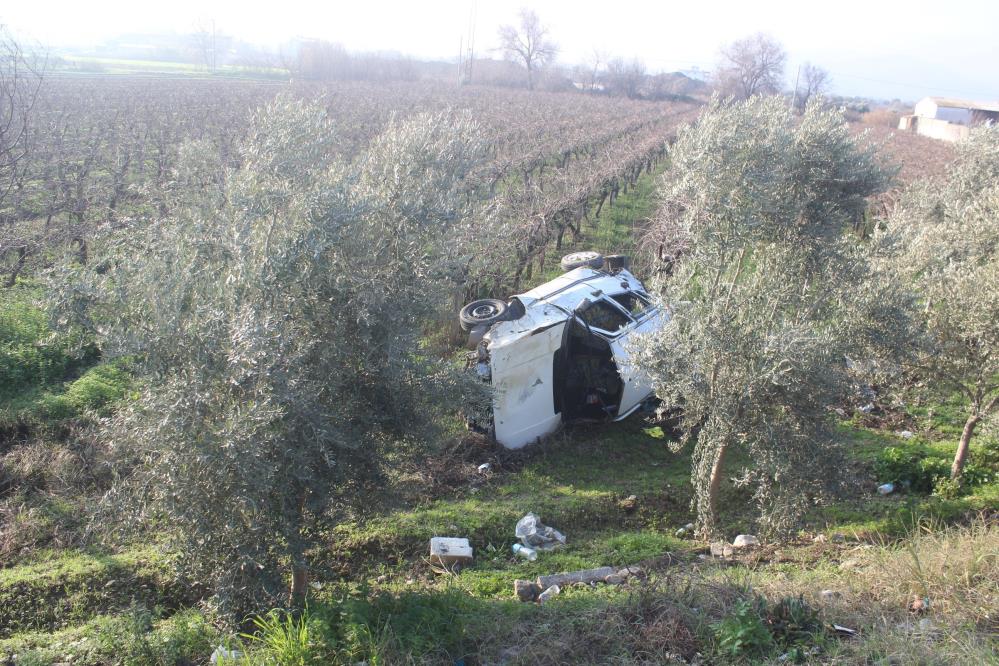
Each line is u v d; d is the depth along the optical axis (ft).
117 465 24.38
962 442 29.25
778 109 26.86
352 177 20.36
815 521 27.96
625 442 34.65
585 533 27.48
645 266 55.01
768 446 24.34
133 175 70.54
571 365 35.14
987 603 18.89
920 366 28.81
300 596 20.06
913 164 95.96
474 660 17.85
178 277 17.22
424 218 19.90
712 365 25.05
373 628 18.19
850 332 26.76
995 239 31.24
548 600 21.30
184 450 16.46
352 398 19.70
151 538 25.20
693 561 24.80
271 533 18.07
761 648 17.51
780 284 26.76
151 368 16.98
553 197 66.54
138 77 201.98
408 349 19.92
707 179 24.63
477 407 25.48
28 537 25.34
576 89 273.33
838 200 26.81
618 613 19.30
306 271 17.67
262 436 16.39
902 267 32.22
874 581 20.86
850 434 34.60
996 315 26.43
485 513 27.58
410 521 26.71
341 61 233.76
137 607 21.30
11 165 41.86
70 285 16.46
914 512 27.25
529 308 34.63
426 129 22.76
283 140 21.13
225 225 18.84
